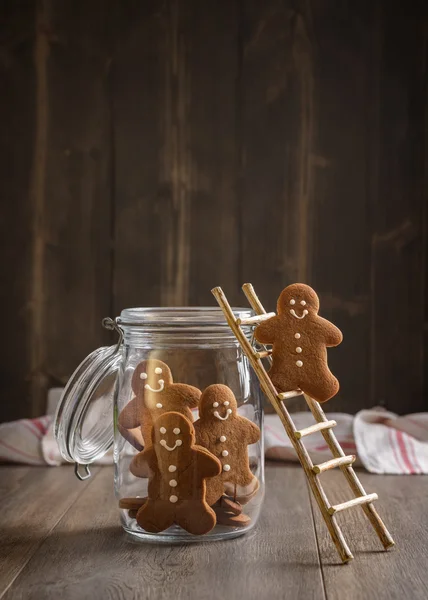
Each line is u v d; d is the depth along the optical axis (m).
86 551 0.68
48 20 1.22
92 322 1.24
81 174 1.23
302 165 1.22
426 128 1.20
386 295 1.21
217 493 0.68
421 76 1.20
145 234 1.23
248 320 0.69
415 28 1.20
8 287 1.24
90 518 0.77
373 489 0.87
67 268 1.23
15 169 1.23
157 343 0.69
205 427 0.68
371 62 1.21
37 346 1.24
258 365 0.69
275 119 1.22
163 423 0.67
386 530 0.69
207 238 1.22
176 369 0.69
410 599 0.60
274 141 1.22
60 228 1.23
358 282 1.22
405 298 1.21
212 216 1.22
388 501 0.83
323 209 1.22
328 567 0.65
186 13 1.22
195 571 0.64
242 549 0.69
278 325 0.70
